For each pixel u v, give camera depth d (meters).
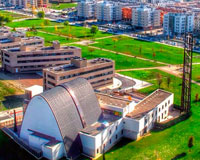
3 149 167.75
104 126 168.00
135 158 159.12
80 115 170.25
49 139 163.00
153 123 192.75
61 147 159.88
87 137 162.50
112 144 173.38
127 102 190.00
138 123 174.50
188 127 191.00
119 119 177.25
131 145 172.00
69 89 173.25
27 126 175.25
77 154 163.38
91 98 180.25
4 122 199.25
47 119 164.50
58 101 165.25
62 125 161.50
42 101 163.62
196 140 175.75
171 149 167.12
